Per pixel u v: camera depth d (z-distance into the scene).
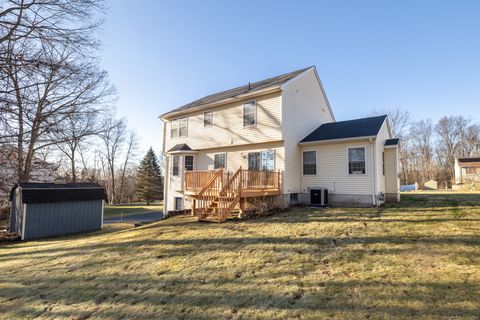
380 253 5.17
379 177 11.59
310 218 8.92
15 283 5.03
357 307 3.27
